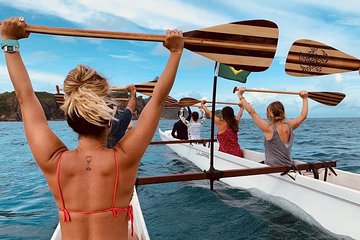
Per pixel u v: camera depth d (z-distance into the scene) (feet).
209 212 13.94
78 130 4.29
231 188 17.94
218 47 6.93
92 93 4.21
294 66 11.40
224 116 20.40
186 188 18.31
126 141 4.33
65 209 4.24
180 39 4.69
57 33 5.02
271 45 7.14
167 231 11.91
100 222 4.19
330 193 11.33
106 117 4.22
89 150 4.31
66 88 4.35
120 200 4.32
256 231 11.67
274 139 13.99
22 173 24.62
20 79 4.38
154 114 4.40
